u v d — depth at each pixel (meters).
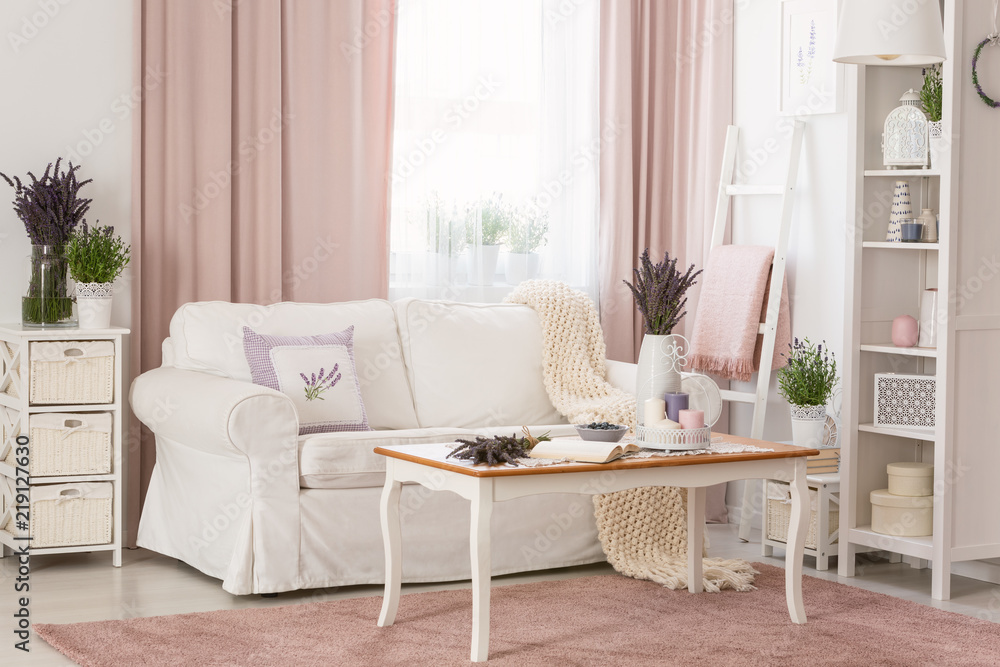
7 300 4.15
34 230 3.94
